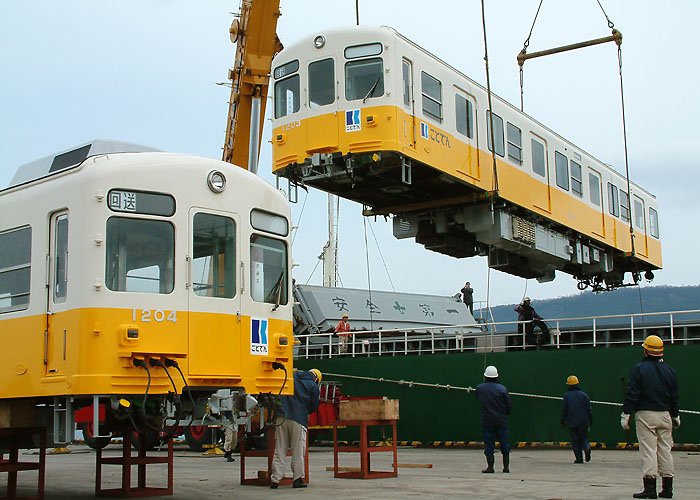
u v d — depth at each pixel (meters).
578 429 16.27
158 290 9.56
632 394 9.80
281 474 11.79
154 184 9.73
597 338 21.77
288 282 11.01
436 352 24.23
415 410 22.70
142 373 9.23
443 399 22.33
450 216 22.00
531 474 13.78
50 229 9.84
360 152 17.16
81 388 8.98
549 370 20.88
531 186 22.22
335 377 24.12
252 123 22.64
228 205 10.31
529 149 22.45
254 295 10.44
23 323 9.91
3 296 10.36
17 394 9.81
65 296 9.45
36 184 10.19
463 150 19.47
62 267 9.62
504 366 21.52
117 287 9.28
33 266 9.95
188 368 9.59
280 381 10.57
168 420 10.51
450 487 11.64
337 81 17.59
